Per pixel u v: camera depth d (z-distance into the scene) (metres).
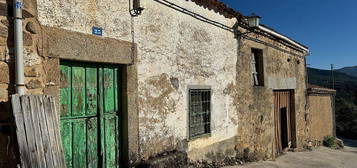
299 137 12.11
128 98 4.83
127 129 4.83
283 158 9.92
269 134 9.60
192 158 6.32
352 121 26.78
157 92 5.42
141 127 5.07
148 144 5.21
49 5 3.71
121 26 4.70
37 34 3.56
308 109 13.23
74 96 4.21
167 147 5.66
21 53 3.33
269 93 9.66
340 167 9.57
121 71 4.91
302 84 12.73
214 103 7.06
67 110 4.11
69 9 3.95
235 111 7.88
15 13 3.29
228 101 7.61
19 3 3.32
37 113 3.34
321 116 14.87
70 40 3.95
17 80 3.30
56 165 3.48
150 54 5.27
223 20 7.43
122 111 4.88
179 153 5.71
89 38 4.20
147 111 5.20
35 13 3.54
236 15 7.82
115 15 4.61
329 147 14.88
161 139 5.50
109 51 4.49
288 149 11.41
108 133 4.68
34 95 3.34
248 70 8.55
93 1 4.27
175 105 5.87
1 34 3.23
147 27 5.20
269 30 9.43
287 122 11.48
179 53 5.97
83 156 4.31
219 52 7.28
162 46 5.54
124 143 4.86
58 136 3.58
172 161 5.42
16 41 3.30
